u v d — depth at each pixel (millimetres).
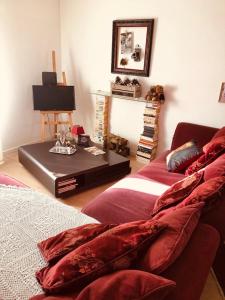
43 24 3736
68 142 3145
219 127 3002
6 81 3463
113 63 3623
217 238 1203
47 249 1253
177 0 2908
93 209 1804
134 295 737
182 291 877
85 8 3682
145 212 1771
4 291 1095
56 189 2488
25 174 3055
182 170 2418
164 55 3188
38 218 1565
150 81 3406
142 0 3164
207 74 2928
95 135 4047
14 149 3799
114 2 3400
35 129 4059
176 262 989
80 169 2611
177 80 3162
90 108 4137
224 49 2754
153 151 3500
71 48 4035
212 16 2738
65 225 1521
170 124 3367
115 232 1037
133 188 2072
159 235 1037
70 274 940
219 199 1424
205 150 2229
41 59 3855
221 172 1638
